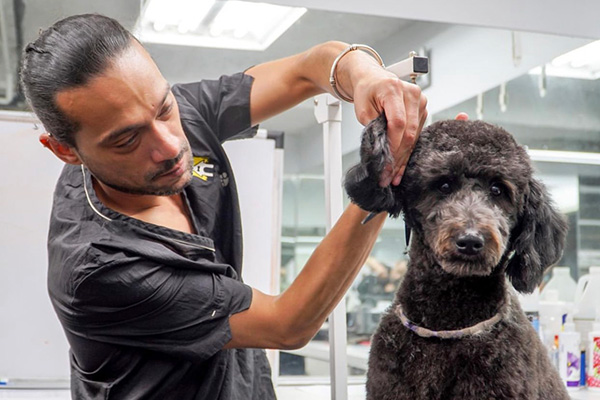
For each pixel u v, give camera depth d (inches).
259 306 48.8
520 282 53.6
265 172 79.1
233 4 78.9
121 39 42.9
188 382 49.1
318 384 85.0
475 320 50.9
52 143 46.8
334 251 48.3
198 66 82.8
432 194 52.7
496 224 49.7
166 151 44.3
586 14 92.0
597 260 105.7
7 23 73.2
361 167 44.1
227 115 58.6
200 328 46.4
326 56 53.0
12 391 74.1
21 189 74.7
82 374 48.6
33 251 74.9
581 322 89.6
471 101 92.3
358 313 94.0
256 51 85.2
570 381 82.4
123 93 41.5
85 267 43.6
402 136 43.0
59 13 74.5
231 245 54.5
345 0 82.9
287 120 90.5
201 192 53.5
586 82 98.5
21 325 74.5
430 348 49.9
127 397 46.6
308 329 49.5
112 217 47.2
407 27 87.8
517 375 48.1
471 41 90.7
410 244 55.9
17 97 76.0
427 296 51.9
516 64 93.4
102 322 45.5
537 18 90.1
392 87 42.7
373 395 51.9
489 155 51.3
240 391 52.2
